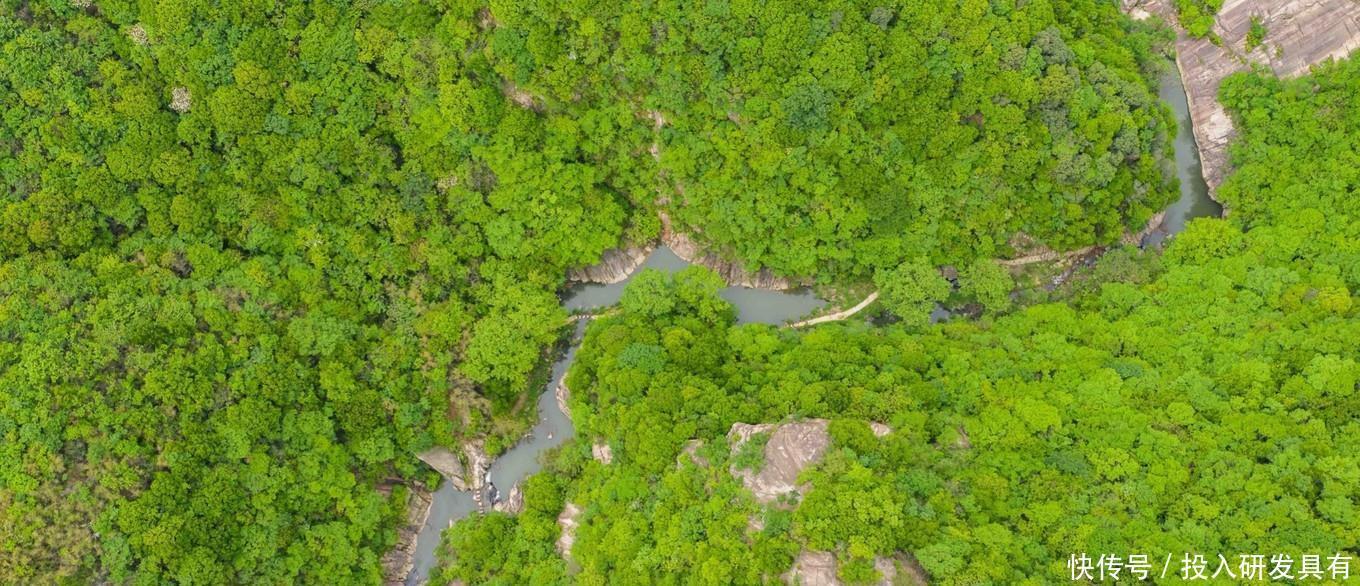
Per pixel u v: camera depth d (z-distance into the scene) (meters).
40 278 50.28
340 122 55.19
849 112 54.34
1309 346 48.84
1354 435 44.47
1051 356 53.41
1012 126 54.19
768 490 45.69
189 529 48.84
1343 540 40.34
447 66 54.31
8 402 47.28
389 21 53.66
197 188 53.78
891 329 57.84
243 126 53.19
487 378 58.19
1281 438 45.31
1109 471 45.66
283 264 56.09
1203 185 61.59
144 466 49.12
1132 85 56.41
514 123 56.03
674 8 52.47
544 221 58.62
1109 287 56.06
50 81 51.09
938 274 58.59
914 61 52.88
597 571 47.84
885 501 42.81
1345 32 58.97
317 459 53.81
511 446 59.47
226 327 52.78
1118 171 56.72
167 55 52.00
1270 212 56.66
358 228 57.25
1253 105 59.97
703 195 58.66
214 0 51.94
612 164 59.50
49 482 47.19
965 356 53.44
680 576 44.88
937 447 47.94
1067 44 56.00
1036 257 60.22
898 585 40.78
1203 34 62.53
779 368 53.59
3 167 50.94
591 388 56.28
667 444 48.94
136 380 50.06
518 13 52.88
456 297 59.00
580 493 53.12
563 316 59.88
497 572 53.84
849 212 57.41
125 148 52.16
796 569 42.25
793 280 61.41
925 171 55.94
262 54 52.69
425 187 56.94
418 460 58.16
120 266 52.12
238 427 51.28
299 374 53.81
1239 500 43.16
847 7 52.34
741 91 54.41
